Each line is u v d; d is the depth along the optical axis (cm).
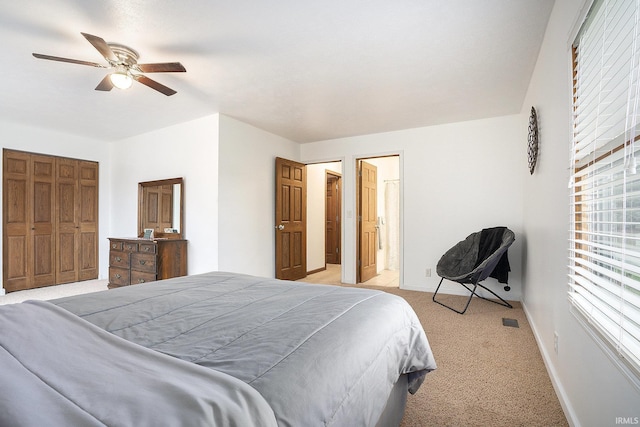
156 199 445
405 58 251
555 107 193
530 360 221
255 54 245
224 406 62
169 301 142
